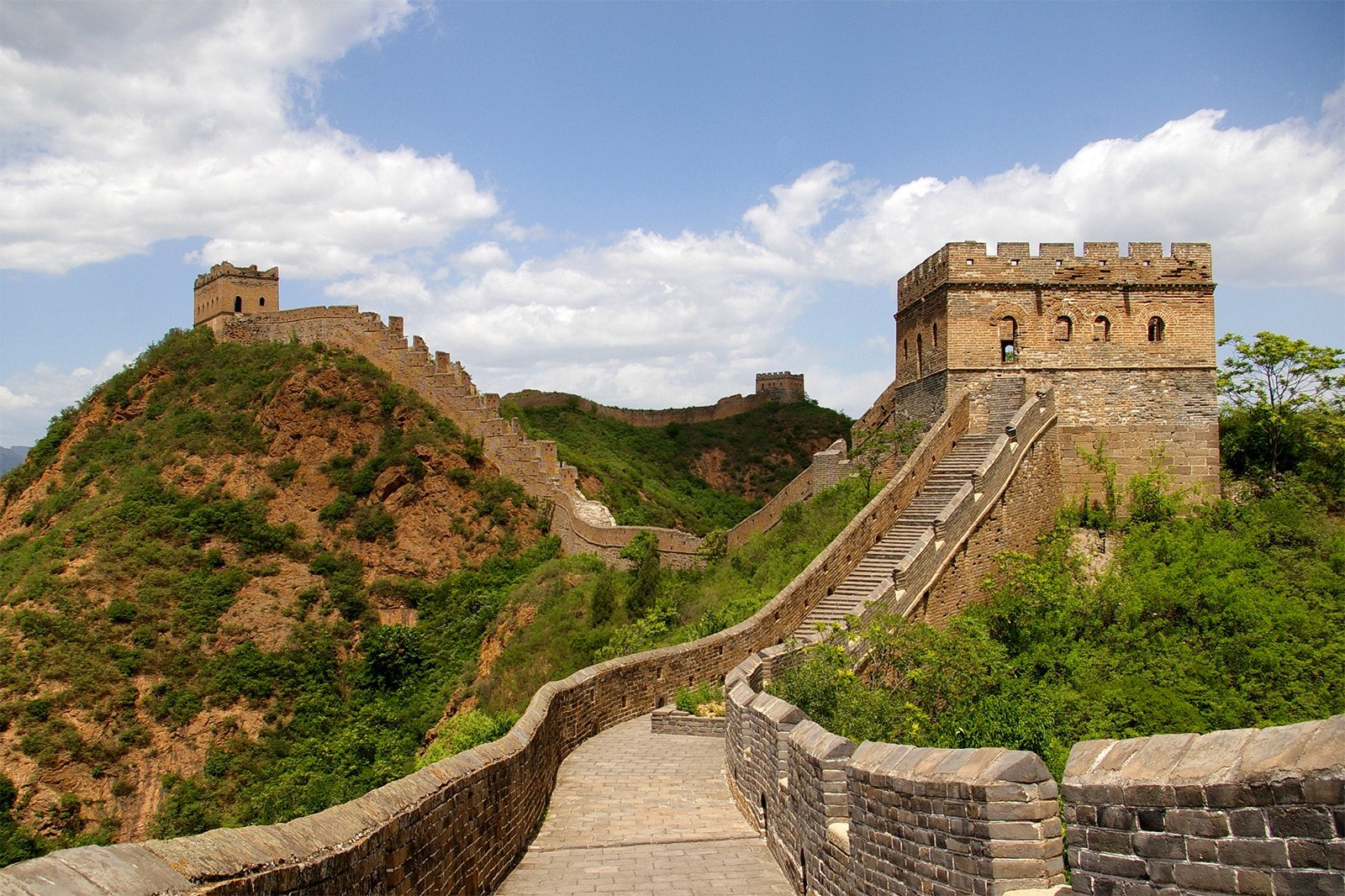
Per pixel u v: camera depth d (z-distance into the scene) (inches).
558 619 1640.0
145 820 1699.1
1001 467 1230.3
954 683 791.1
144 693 1844.2
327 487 2306.8
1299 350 1412.4
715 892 444.1
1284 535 1219.9
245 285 2920.8
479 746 492.4
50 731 1728.6
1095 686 930.7
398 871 328.2
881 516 1214.9
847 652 842.8
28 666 1830.7
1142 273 1368.1
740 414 3654.0
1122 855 213.6
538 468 2228.1
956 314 1359.5
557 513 2174.0
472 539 2161.7
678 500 2751.0
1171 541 1202.6
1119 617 1087.0
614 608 1537.9
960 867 279.7
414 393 2440.9
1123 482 1337.4
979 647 866.8
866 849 344.8
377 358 2532.0
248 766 1744.6
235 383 2571.4
